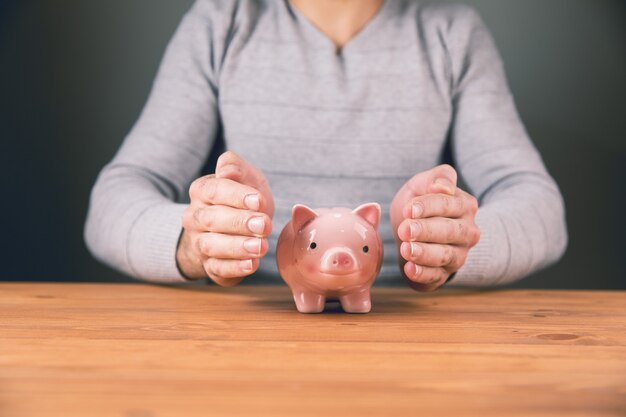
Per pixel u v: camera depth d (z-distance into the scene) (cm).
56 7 194
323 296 86
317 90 147
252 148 147
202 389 51
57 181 196
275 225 142
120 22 195
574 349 66
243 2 153
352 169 146
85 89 195
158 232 111
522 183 135
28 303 93
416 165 147
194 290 107
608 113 198
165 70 151
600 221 199
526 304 96
